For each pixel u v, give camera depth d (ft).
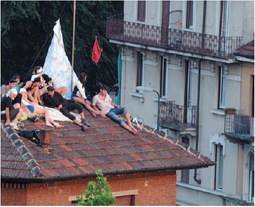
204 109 298.76
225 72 293.64
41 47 316.40
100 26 335.88
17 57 325.62
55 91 159.74
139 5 315.37
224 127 290.76
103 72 333.42
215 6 295.28
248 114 288.92
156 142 161.38
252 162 285.84
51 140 154.40
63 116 158.71
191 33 301.02
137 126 162.40
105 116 162.20
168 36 306.35
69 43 331.16
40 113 157.28
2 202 148.97
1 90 156.35
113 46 335.06
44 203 149.79
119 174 155.02
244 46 288.92
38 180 148.46
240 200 286.87
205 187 292.81
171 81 307.99
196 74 301.02
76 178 151.02
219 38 293.43
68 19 332.60
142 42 312.29
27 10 325.21
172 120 304.30
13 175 148.56
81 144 156.04
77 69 328.90
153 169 157.79
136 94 317.01
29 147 152.15
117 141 159.22
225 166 290.97
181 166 160.04
